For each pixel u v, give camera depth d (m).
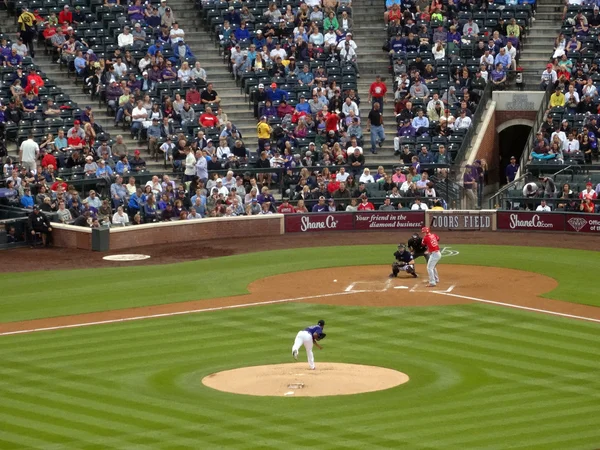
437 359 34.66
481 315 40.03
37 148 55.78
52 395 31.31
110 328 38.75
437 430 28.25
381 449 26.94
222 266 49.25
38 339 37.41
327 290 44.19
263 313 40.59
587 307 41.19
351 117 62.41
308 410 29.78
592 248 52.47
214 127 61.00
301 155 60.41
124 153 58.16
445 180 59.41
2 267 49.25
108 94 62.19
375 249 52.69
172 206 55.69
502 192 59.22
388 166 59.72
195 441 27.55
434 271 44.72
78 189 55.69
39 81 60.62
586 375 32.84
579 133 61.12
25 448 27.23
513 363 34.12
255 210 57.19
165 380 32.66
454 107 63.84
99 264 49.88
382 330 38.16
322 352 35.53
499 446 27.19
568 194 57.00
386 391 31.42
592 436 27.91
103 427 28.61
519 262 49.38
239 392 31.42
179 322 39.47
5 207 54.53
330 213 57.38
